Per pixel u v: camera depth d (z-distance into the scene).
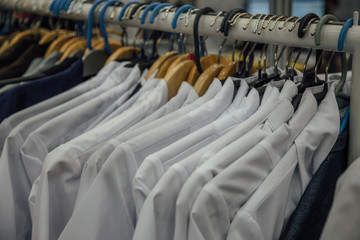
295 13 1.79
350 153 0.57
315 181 0.58
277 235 0.56
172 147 0.57
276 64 0.70
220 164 0.52
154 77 0.78
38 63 0.99
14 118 0.73
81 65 0.89
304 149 0.57
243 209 0.52
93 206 0.57
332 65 1.25
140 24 0.81
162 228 0.53
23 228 0.73
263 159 0.54
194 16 0.71
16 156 0.70
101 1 0.88
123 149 0.57
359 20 0.55
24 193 0.71
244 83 0.68
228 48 1.58
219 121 0.63
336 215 0.42
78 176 0.63
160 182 0.52
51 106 0.77
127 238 0.59
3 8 1.07
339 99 0.64
